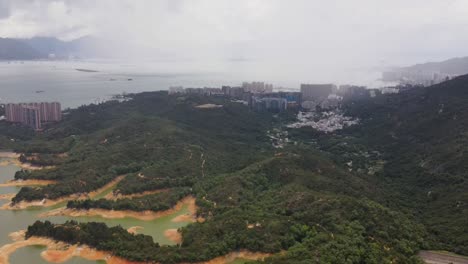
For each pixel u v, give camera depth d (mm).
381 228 167500
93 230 177000
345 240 153875
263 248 161000
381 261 143375
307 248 153875
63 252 168500
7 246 176625
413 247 158625
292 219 178625
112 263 159875
